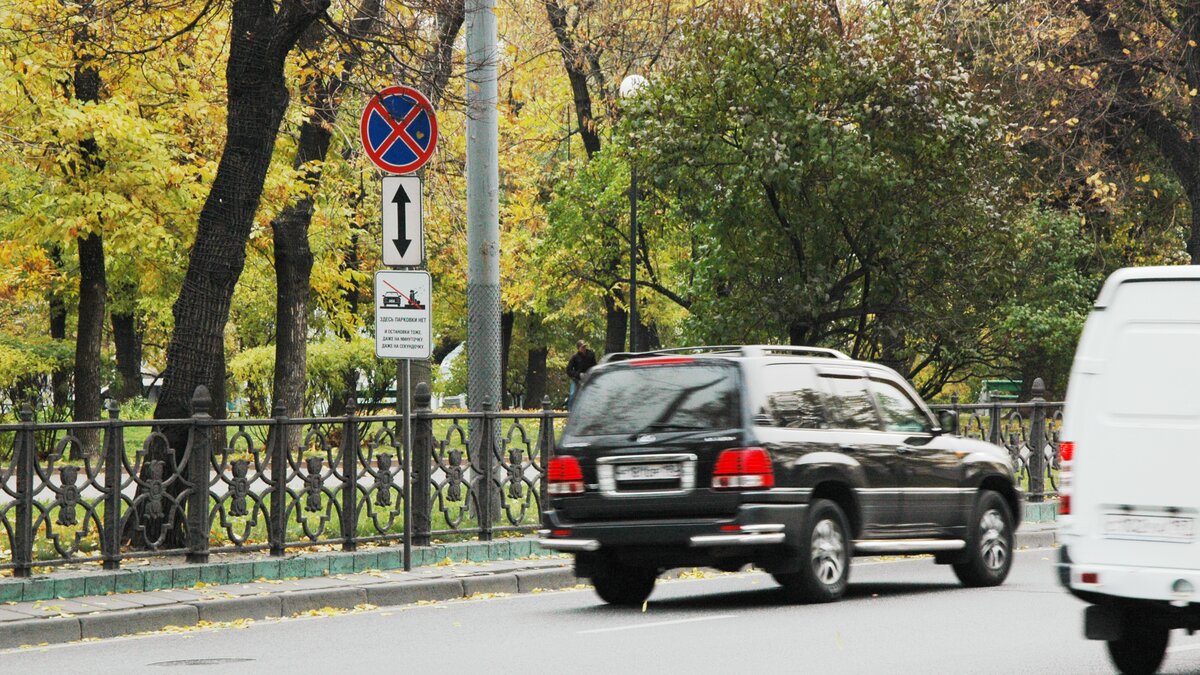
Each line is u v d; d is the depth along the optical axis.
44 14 54.44
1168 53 80.06
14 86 63.28
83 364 76.06
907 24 60.69
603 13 90.31
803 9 59.69
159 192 67.50
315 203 77.56
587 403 33.91
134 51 49.66
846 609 32.34
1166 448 22.06
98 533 33.38
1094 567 22.39
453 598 36.19
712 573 42.38
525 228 121.94
